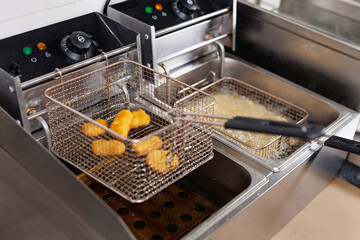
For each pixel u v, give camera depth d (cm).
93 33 150
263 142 158
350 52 163
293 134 100
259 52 198
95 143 114
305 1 194
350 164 183
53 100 115
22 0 140
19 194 110
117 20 158
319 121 174
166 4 167
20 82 118
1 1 135
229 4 174
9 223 104
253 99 185
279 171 138
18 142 115
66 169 104
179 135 113
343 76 170
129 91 150
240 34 201
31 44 137
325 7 190
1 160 117
